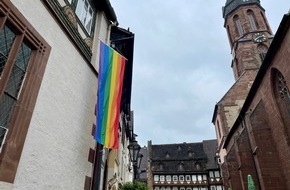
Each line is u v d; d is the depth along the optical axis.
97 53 7.94
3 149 3.63
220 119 35.25
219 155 38.41
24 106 4.12
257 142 16.62
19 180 3.81
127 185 17.17
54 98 5.12
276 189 15.04
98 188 7.16
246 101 20.55
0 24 3.70
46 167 4.58
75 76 6.25
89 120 6.88
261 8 42.00
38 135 4.43
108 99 6.57
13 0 4.06
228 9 44.62
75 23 6.64
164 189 50.75
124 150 19.50
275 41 13.66
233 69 42.78
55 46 5.32
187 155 56.28
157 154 57.66
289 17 11.94
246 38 39.25
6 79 3.78
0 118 3.73
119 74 7.21
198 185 50.06
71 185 5.52
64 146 5.35
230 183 24.66
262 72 16.77
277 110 15.30
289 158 14.34
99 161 7.44
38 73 4.55
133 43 11.93
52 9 5.19
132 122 26.86
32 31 4.45
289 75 12.98
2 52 3.82
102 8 8.83
